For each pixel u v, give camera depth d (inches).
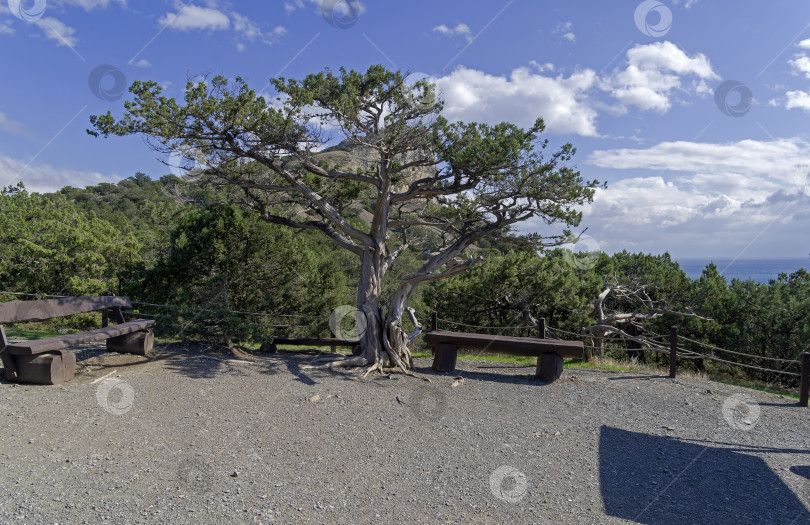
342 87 370.6
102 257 469.4
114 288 470.9
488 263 624.7
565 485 170.7
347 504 149.4
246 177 420.5
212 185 420.5
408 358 367.2
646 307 635.5
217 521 135.3
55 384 258.1
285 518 139.0
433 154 390.3
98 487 151.3
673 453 208.8
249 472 169.2
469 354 486.3
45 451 176.2
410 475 173.8
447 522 141.5
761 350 620.7
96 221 581.0
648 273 682.2
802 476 187.8
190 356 355.6
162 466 169.8
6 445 179.2
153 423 213.2
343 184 435.8
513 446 208.7
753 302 633.0
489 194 384.2
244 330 387.5
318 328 517.0
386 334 367.9
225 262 449.4
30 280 463.8
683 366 665.6
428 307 616.1
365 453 192.9
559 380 347.6
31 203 692.7
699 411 279.0
